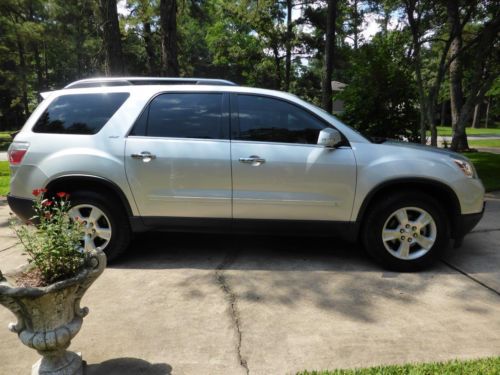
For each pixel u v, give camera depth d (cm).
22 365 262
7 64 3428
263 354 271
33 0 2802
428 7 828
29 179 416
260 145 407
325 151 404
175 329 302
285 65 2628
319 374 246
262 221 416
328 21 1119
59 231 240
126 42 2575
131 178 410
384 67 839
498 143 2228
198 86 424
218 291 365
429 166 400
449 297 353
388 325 306
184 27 2911
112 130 416
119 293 362
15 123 4584
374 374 245
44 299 217
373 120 855
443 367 250
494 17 813
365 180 401
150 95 421
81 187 427
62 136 418
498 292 362
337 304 340
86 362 264
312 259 447
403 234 407
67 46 3356
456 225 411
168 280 390
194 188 410
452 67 1452
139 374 252
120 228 425
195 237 528
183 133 414
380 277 397
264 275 402
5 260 445
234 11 2191
